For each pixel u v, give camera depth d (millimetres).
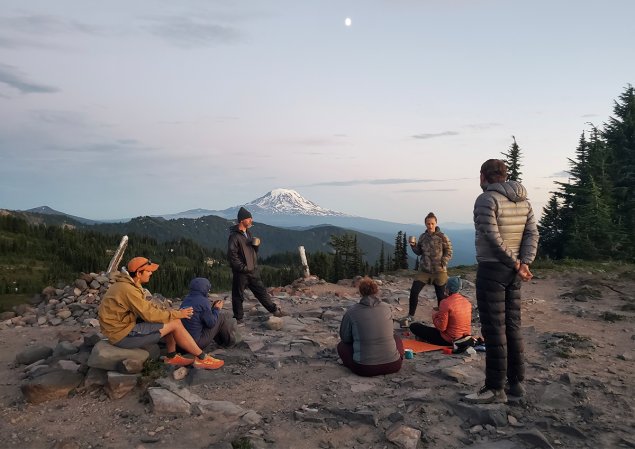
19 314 11891
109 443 4711
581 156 45562
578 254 37781
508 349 5559
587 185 41844
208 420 5172
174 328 6660
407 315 11008
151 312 6426
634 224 40188
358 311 6809
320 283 17609
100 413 5398
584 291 14461
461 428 5012
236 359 7223
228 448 4508
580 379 6312
